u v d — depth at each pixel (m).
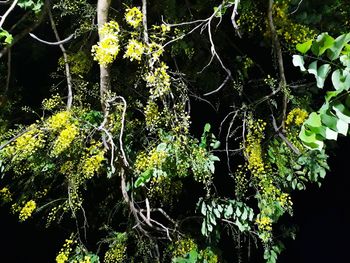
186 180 4.05
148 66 2.60
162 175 2.93
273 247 3.51
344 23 3.01
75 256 3.33
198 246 3.57
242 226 3.32
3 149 3.00
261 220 3.23
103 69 2.68
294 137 3.22
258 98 3.70
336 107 1.04
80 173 3.06
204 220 3.29
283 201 3.21
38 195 3.49
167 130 3.07
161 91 2.49
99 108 3.47
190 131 4.07
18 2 2.94
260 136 3.27
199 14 3.37
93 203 4.13
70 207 3.39
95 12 3.14
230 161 3.95
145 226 3.48
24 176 3.66
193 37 3.42
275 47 2.86
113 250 3.42
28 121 3.84
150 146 3.04
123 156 2.90
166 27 2.52
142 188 3.43
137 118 3.47
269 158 3.33
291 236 4.00
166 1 3.19
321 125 1.03
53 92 3.92
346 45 1.05
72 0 3.09
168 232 3.27
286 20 2.94
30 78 3.96
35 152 3.15
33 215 3.97
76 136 2.99
